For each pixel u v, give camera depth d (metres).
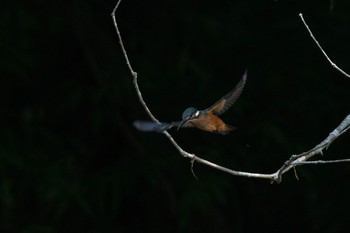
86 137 13.17
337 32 12.72
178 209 12.61
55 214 12.00
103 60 12.76
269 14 12.95
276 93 12.89
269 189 13.29
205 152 12.57
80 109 13.01
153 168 12.38
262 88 12.87
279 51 12.85
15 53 11.96
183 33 12.96
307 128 12.98
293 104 12.88
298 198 13.45
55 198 11.66
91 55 12.76
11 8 12.30
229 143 12.88
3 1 12.32
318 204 13.07
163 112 12.66
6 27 12.16
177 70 12.52
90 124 13.05
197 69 12.48
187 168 12.37
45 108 12.72
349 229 12.73
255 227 13.80
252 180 13.11
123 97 12.41
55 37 12.98
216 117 4.82
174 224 13.05
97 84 12.90
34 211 12.31
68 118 13.04
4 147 11.72
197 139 12.89
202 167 12.39
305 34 12.76
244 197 13.54
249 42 12.81
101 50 12.79
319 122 13.04
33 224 12.12
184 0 13.04
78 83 12.70
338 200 12.90
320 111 12.94
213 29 12.80
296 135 12.93
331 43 12.73
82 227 12.57
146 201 13.05
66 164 12.08
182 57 12.51
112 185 12.13
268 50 12.85
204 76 12.59
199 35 12.90
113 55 12.81
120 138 13.23
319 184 13.11
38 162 11.97
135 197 12.94
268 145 12.80
